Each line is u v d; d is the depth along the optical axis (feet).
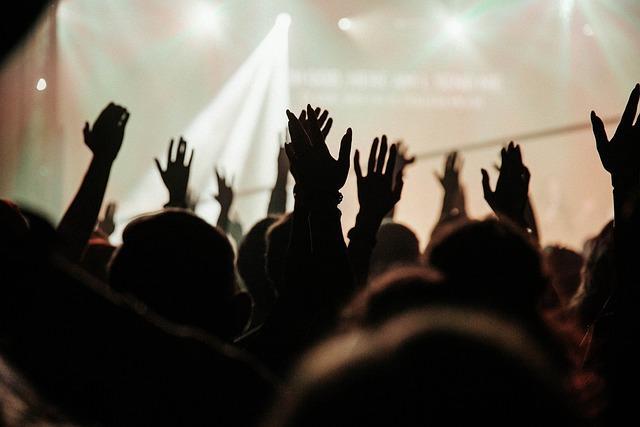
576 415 3.86
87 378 5.98
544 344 6.14
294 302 9.17
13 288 5.91
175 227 7.75
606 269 11.07
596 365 7.57
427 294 5.78
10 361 5.74
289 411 3.73
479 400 3.66
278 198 18.56
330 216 9.77
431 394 3.64
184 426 6.25
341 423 3.58
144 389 6.17
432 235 15.06
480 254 6.17
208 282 7.66
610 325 8.20
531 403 3.71
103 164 12.62
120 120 12.86
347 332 5.61
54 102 42.52
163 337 6.40
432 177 68.18
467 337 3.82
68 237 12.12
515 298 6.16
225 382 6.48
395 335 3.85
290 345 8.86
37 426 4.99
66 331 5.99
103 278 12.62
